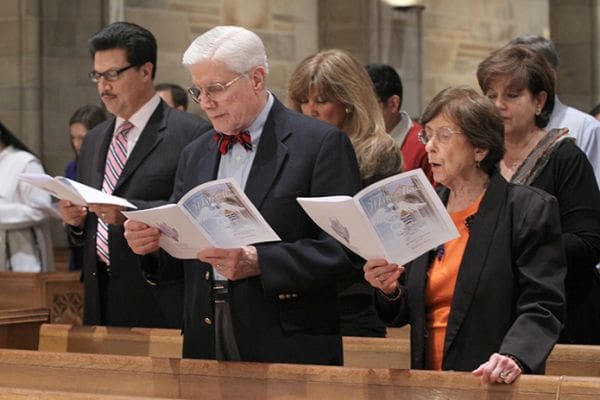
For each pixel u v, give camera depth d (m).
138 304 8.68
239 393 6.66
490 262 6.16
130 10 18.73
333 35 21.89
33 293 11.55
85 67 18.95
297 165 6.81
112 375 7.15
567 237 7.61
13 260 12.25
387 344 8.20
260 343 6.74
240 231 6.48
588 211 7.74
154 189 8.73
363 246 6.03
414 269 6.44
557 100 9.38
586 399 5.68
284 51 20.88
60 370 7.35
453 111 6.25
